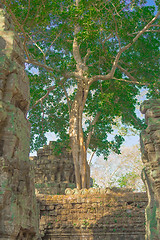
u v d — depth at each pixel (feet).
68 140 64.59
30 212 18.98
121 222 47.50
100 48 59.98
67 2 61.77
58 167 67.31
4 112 17.63
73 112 64.64
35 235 19.86
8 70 18.65
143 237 45.98
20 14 54.49
